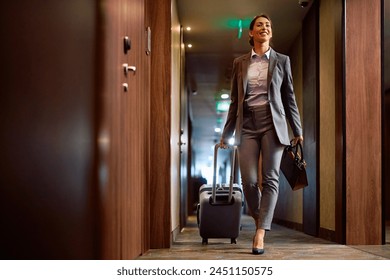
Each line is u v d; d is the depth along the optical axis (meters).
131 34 2.61
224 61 7.54
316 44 5.04
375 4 4.05
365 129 4.01
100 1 2.07
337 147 4.12
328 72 4.64
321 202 4.85
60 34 1.95
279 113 3.30
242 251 3.44
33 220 1.87
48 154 1.91
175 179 4.53
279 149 3.30
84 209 1.98
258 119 3.31
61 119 1.94
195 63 7.67
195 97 10.41
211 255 3.20
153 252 3.35
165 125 3.61
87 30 2.03
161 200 3.60
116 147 2.19
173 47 4.29
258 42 3.40
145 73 3.29
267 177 3.28
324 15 4.81
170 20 3.67
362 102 4.02
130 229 2.57
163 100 3.62
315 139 5.01
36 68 1.89
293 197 6.34
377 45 4.04
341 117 4.03
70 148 1.96
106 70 2.07
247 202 3.41
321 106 4.92
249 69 3.38
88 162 2.01
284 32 6.12
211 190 4.12
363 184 3.99
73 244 1.95
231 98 3.56
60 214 1.92
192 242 4.15
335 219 4.15
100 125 2.04
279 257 3.13
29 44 1.88
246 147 3.34
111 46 2.13
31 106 1.88
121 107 2.31
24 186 1.86
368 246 3.87
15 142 1.85
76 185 1.97
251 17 5.57
